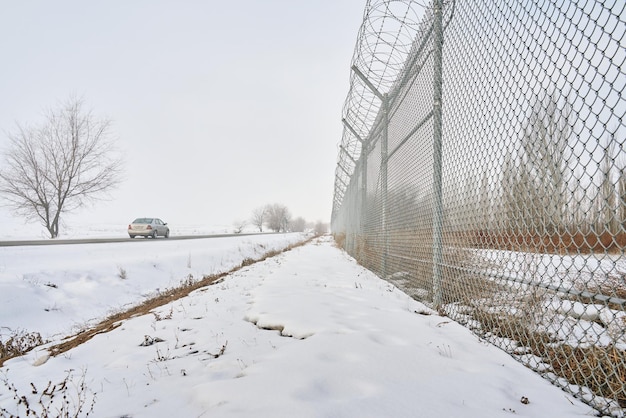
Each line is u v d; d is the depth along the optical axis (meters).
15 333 6.26
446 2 3.65
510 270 2.52
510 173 2.37
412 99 4.69
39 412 2.09
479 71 2.80
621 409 1.67
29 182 21.25
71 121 22.20
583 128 1.70
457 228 3.32
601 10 1.59
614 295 1.71
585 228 1.74
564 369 2.18
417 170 4.49
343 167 13.89
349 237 13.80
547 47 1.94
